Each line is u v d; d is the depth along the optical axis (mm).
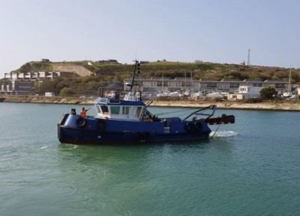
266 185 20578
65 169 23516
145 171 23234
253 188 19938
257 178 22094
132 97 34000
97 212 15859
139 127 32469
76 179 21047
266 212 16375
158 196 18219
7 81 188250
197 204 17203
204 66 199875
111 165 24781
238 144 35094
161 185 20094
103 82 156875
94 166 24422
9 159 26734
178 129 34719
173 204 17125
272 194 18922
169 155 28672
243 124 56094
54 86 163625
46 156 27797
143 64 198000
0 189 18828
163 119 35688
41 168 23781
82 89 153500
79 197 17750
